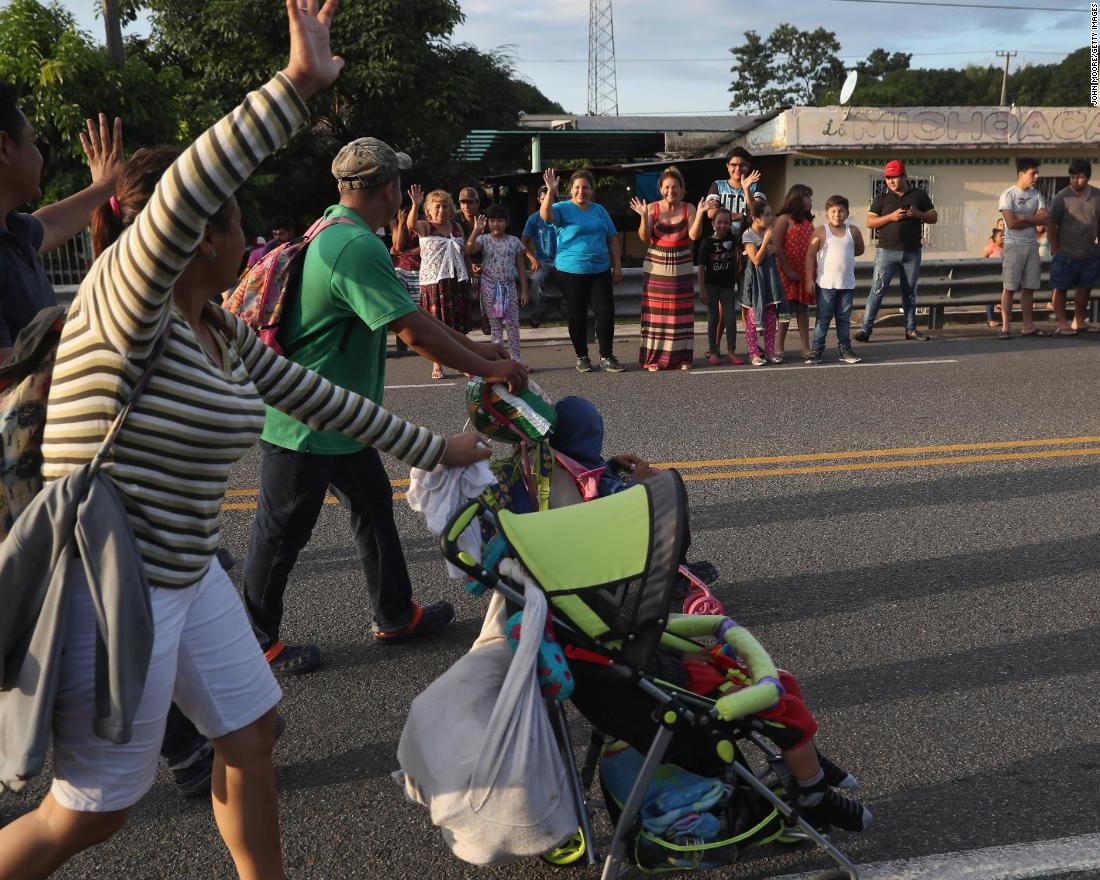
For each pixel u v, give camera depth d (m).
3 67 14.62
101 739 2.01
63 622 1.92
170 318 2.01
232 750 2.31
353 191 3.61
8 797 3.19
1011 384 9.12
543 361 10.97
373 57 24.58
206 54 24.61
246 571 3.91
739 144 24.03
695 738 2.54
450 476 2.68
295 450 3.68
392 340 11.69
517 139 28.72
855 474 6.42
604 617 2.43
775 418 7.96
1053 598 4.54
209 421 2.03
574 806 2.49
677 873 2.76
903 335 12.34
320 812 3.11
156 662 2.05
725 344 11.96
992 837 2.88
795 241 10.30
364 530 4.11
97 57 15.04
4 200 2.81
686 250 9.99
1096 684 3.78
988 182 22.86
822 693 3.76
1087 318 12.91
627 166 23.17
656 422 7.92
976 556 5.04
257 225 18.91
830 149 21.95
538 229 10.06
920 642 4.15
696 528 5.52
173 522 2.03
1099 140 22.66
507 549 2.56
